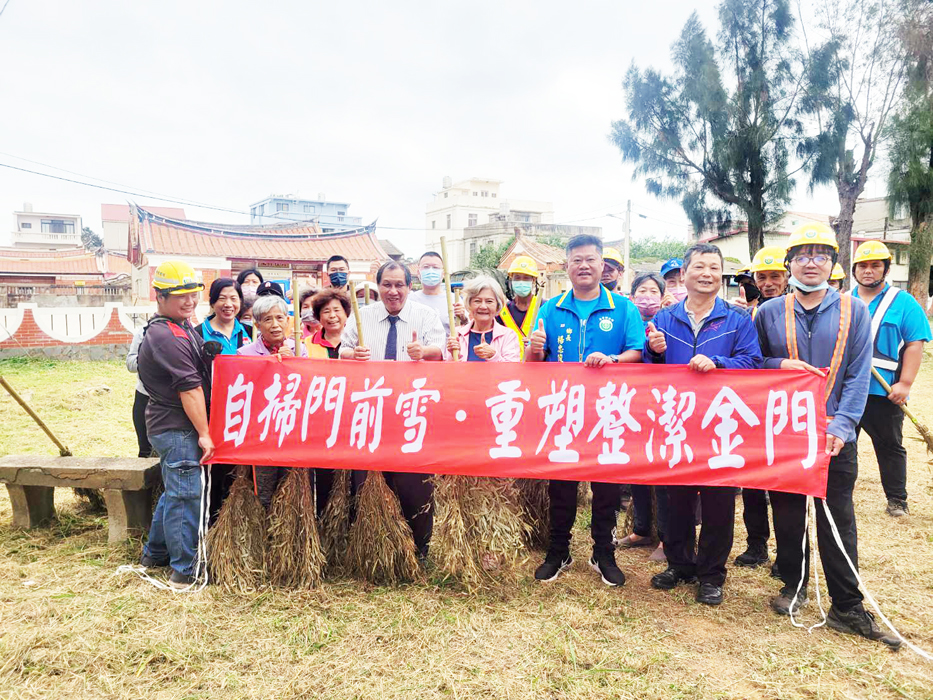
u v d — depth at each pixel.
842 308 2.89
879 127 17.42
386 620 2.88
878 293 4.35
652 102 18.27
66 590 3.12
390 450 3.21
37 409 7.98
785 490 2.85
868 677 2.50
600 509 3.31
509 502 3.27
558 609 2.99
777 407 2.92
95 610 2.93
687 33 18.00
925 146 16.36
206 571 3.22
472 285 3.77
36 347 13.20
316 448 3.26
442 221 59.41
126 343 14.10
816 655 2.65
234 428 3.32
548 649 2.67
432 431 3.21
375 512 3.22
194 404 3.17
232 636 2.77
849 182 18.30
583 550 3.77
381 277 3.58
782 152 17.25
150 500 3.82
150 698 2.36
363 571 3.26
